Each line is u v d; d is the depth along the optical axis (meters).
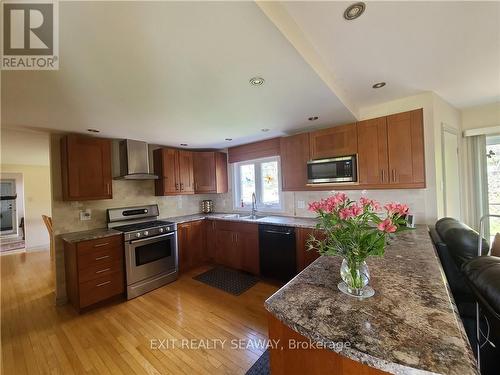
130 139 3.30
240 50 1.27
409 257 1.48
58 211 2.86
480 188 2.99
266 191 3.94
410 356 0.64
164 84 1.63
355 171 2.59
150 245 3.11
